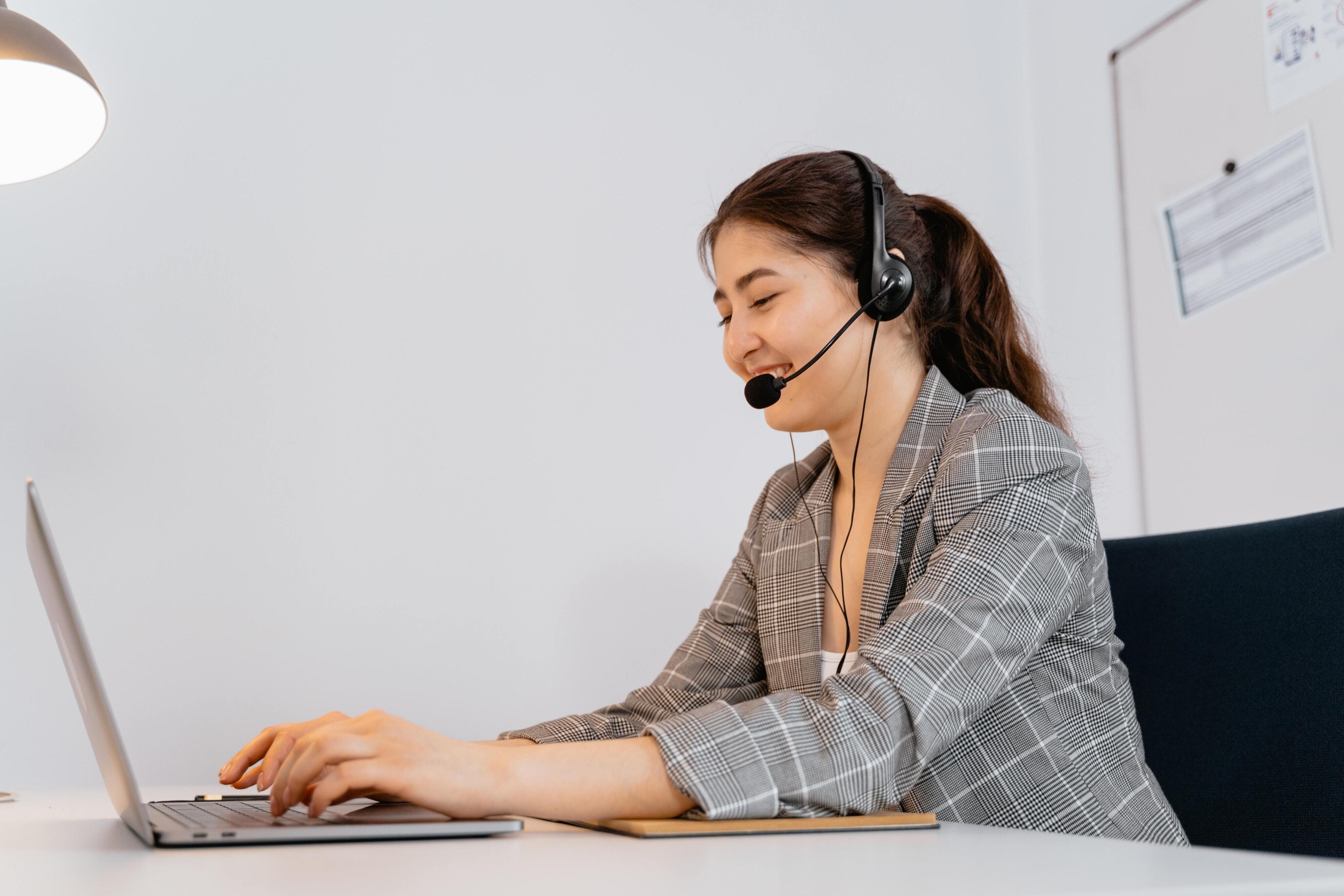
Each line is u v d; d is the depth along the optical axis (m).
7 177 1.41
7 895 0.42
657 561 1.95
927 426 1.06
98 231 1.70
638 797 0.67
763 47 2.19
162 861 0.52
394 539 1.80
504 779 0.65
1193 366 1.94
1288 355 1.74
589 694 1.87
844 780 0.70
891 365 1.11
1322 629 1.04
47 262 1.67
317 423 1.79
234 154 1.80
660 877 0.47
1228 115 1.88
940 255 1.18
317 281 1.82
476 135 1.96
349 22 1.90
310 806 0.62
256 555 1.72
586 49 2.06
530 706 1.83
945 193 2.29
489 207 1.95
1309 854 1.00
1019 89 2.37
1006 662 0.83
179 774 1.63
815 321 1.07
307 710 1.71
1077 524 0.93
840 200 1.08
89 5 1.74
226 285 1.76
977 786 0.94
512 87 2.00
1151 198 2.04
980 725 0.95
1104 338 2.16
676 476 1.99
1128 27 2.13
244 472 1.73
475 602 1.83
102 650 1.62
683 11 2.14
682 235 2.07
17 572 1.59
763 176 1.11
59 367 1.65
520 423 1.91
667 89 2.11
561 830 0.69
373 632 1.77
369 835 0.61
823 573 1.12
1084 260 2.22
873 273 1.06
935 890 0.43
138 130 1.75
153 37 1.77
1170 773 1.13
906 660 0.77
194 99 1.79
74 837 0.65
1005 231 2.33
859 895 0.42
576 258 1.99
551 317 1.96
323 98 1.87
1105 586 1.02
